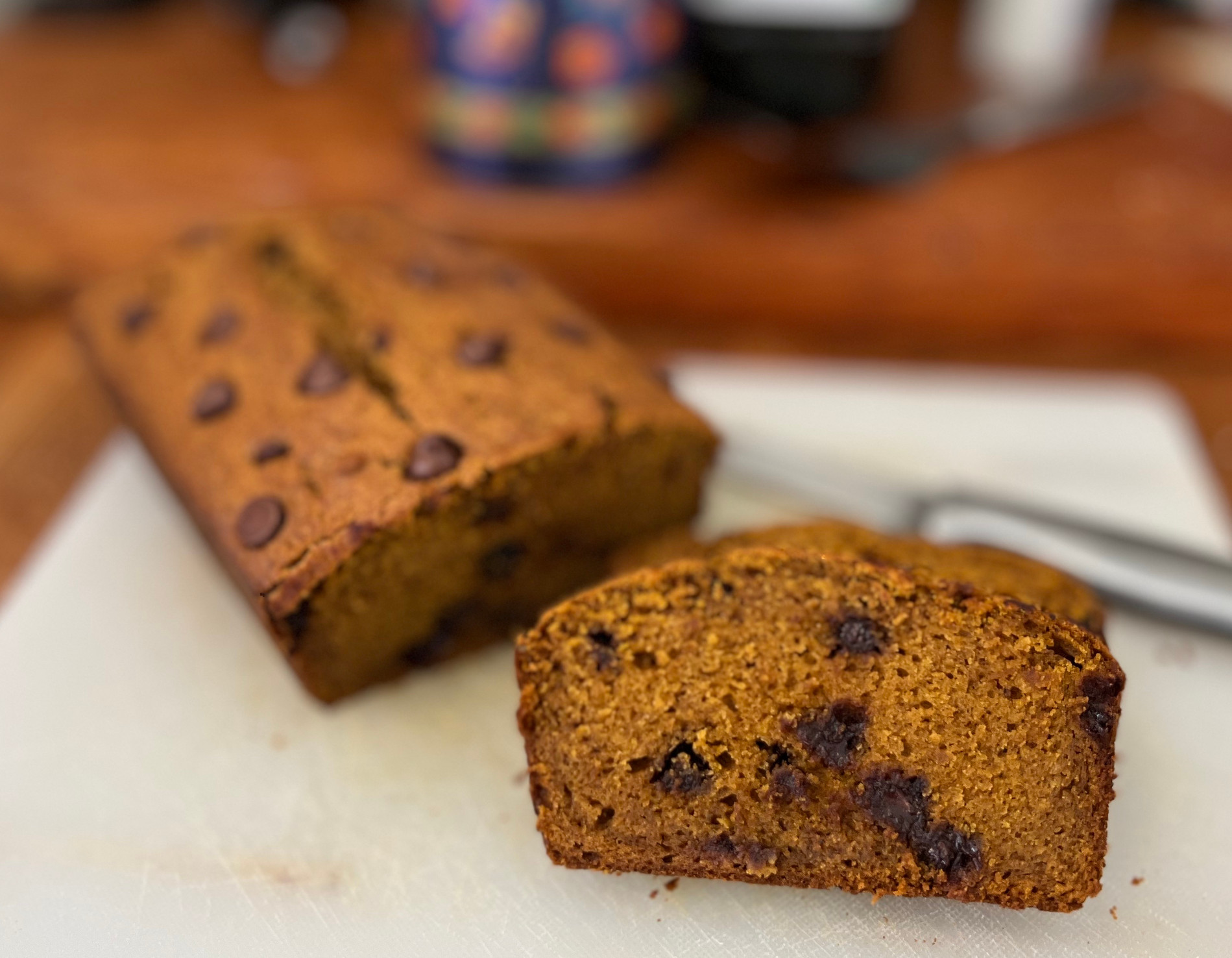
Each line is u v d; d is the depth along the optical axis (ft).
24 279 1.60
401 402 1.10
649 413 1.11
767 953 0.94
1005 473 1.33
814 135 1.69
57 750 1.07
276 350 1.15
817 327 1.57
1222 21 2.31
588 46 1.50
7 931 0.96
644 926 0.96
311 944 0.95
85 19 2.20
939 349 1.55
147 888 0.98
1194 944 0.95
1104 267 1.48
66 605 1.17
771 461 1.30
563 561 1.16
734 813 0.96
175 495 1.22
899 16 1.62
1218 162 1.69
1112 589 1.14
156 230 1.56
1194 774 1.05
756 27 1.61
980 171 1.66
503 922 0.96
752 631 1.00
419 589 1.09
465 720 1.10
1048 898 0.95
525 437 1.07
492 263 1.26
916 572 1.00
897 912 0.96
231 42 2.11
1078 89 1.88
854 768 0.96
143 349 1.21
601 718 0.98
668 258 1.53
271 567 1.04
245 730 1.09
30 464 1.34
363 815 1.03
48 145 1.68
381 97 1.85
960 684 0.97
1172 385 1.49
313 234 1.25
